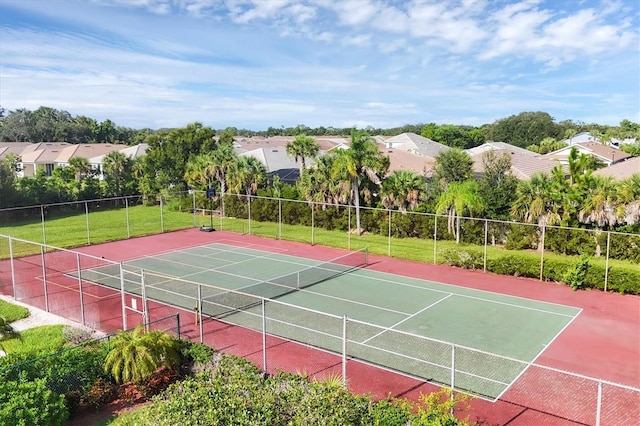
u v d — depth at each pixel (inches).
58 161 2965.1
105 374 536.4
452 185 1341.0
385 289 927.7
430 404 415.5
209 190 1625.2
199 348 591.5
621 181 1200.2
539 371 577.9
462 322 751.7
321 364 593.9
